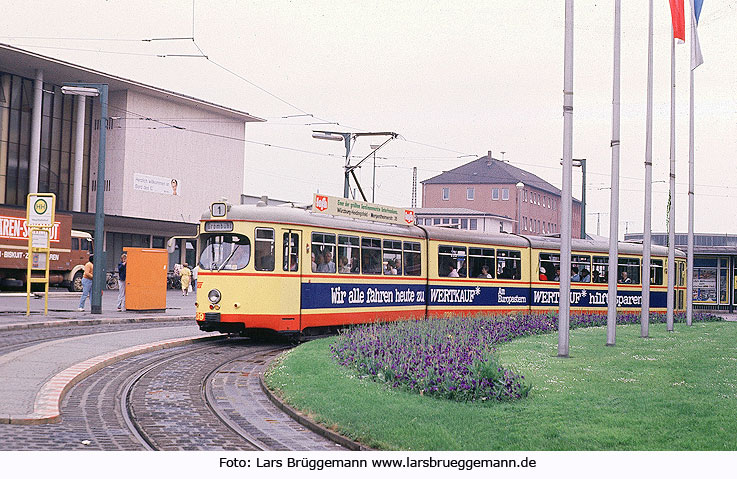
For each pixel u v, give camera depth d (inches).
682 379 494.6
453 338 657.0
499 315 958.4
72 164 2183.8
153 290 1174.3
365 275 882.1
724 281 2039.9
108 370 581.3
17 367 539.8
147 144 2313.0
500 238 1101.1
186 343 779.4
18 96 2034.9
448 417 383.2
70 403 446.6
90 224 2084.2
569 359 609.3
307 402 434.3
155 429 387.5
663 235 3065.9
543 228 4719.5
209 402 474.3
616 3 820.0
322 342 732.0
